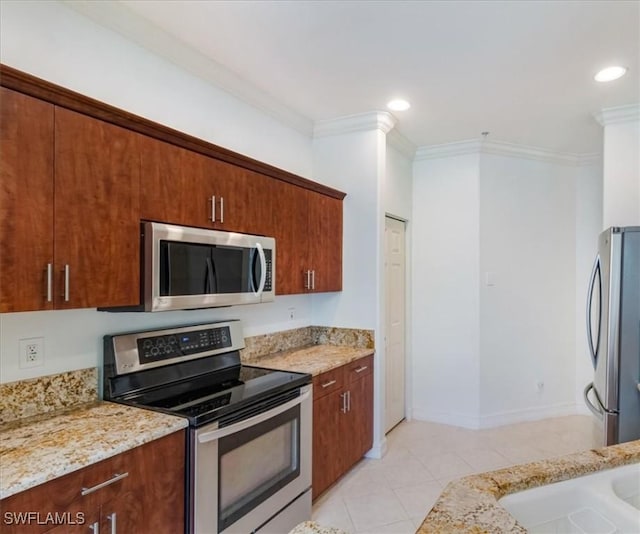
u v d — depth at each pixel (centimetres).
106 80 201
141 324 217
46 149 149
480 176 396
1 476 121
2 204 137
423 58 241
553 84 272
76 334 187
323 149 353
